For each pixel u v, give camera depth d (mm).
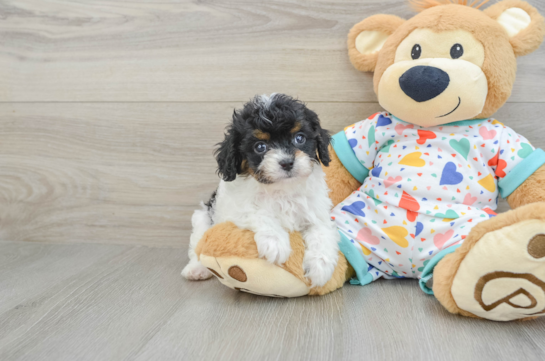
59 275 1903
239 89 2170
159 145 2268
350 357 1151
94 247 2334
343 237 1696
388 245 1710
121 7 2201
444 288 1374
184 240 2314
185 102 2217
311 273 1507
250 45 2131
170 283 1799
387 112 1899
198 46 2172
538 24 1642
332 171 1910
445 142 1707
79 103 2301
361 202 1804
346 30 2053
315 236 1580
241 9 2115
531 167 1638
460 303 1334
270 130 1505
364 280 1715
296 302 1553
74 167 2352
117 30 2221
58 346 1263
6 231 2465
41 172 2383
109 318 1449
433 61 1605
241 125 1546
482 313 1321
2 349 1252
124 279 1849
